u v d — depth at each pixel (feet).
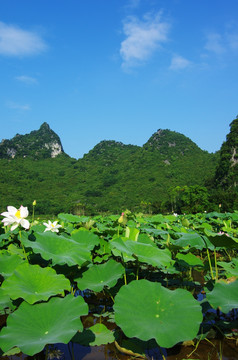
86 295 12.17
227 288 8.16
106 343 7.82
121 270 10.07
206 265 12.57
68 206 318.86
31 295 7.54
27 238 10.64
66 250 10.50
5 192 383.65
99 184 444.96
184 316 6.86
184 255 12.37
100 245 14.21
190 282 13.35
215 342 8.14
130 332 6.50
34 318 7.07
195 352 7.58
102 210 344.28
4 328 6.67
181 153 492.54
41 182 472.03
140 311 7.10
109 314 9.98
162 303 7.27
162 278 14.30
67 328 6.61
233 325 8.33
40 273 8.61
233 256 19.17
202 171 408.46
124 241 10.62
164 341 6.18
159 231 17.87
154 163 474.08
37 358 7.36
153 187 388.57
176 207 238.07
